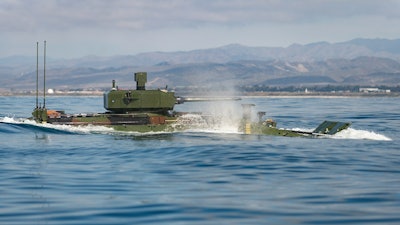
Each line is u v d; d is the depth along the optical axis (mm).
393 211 20875
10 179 27641
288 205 21844
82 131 49281
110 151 38125
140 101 50094
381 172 30234
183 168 31109
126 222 19328
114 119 49812
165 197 23281
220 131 50469
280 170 30656
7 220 19672
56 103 197250
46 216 20172
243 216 20141
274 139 46281
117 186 25766
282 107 153750
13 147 40188
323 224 19094
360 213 20562
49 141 43594
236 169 30875
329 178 28141
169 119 50406
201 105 145375
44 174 29125
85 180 27344
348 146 42625
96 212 20688
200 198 23094
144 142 42906
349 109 137125
